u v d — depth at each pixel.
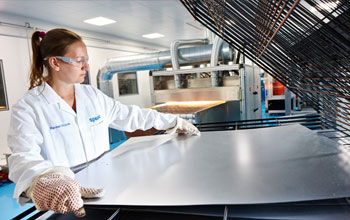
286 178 0.57
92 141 1.06
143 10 5.11
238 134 1.10
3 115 4.70
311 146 0.81
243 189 0.53
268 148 0.83
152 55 5.31
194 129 1.14
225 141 0.98
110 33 7.20
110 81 6.18
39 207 0.52
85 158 1.03
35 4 4.41
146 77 9.69
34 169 0.59
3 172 3.96
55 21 5.58
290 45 0.64
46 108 0.92
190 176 0.64
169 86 5.30
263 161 0.70
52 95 0.94
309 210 0.48
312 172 0.59
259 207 0.50
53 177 0.55
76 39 0.86
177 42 4.96
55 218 0.55
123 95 8.37
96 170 0.75
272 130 1.12
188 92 4.55
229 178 0.60
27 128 0.79
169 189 0.57
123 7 4.87
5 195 3.15
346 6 0.42
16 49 4.95
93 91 1.12
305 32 0.54
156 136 1.20
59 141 0.95
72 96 1.05
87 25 6.11
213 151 0.85
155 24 6.33
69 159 0.98
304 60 0.63
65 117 0.96
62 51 0.84
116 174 0.70
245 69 4.08
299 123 1.24
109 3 4.60
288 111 6.71
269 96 6.93
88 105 1.06
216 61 4.40
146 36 7.85
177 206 0.52
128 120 1.16
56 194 0.49
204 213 0.49
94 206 0.54
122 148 0.99
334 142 0.83
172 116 1.16
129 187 0.60
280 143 0.88
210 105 3.88
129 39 8.23
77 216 0.52
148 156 0.86
